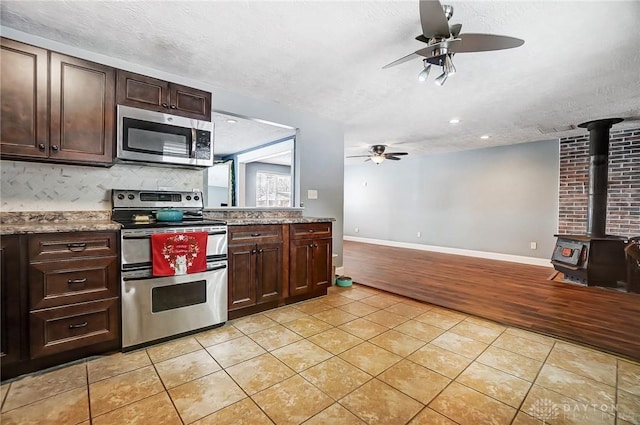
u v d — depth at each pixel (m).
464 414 1.48
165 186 2.76
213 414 1.47
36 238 1.75
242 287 2.65
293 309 2.94
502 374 1.84
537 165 5.38
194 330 2.34
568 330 2.49
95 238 1.95
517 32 1.99
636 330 2.50
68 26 1.97
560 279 4.20
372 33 2.03
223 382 1.73
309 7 1.76
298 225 3.05
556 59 2.35
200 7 1.77
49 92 1.96
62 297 1.83
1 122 1.81
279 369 1.87
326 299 3.26
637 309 3.00
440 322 2.64
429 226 6.98
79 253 1.89
